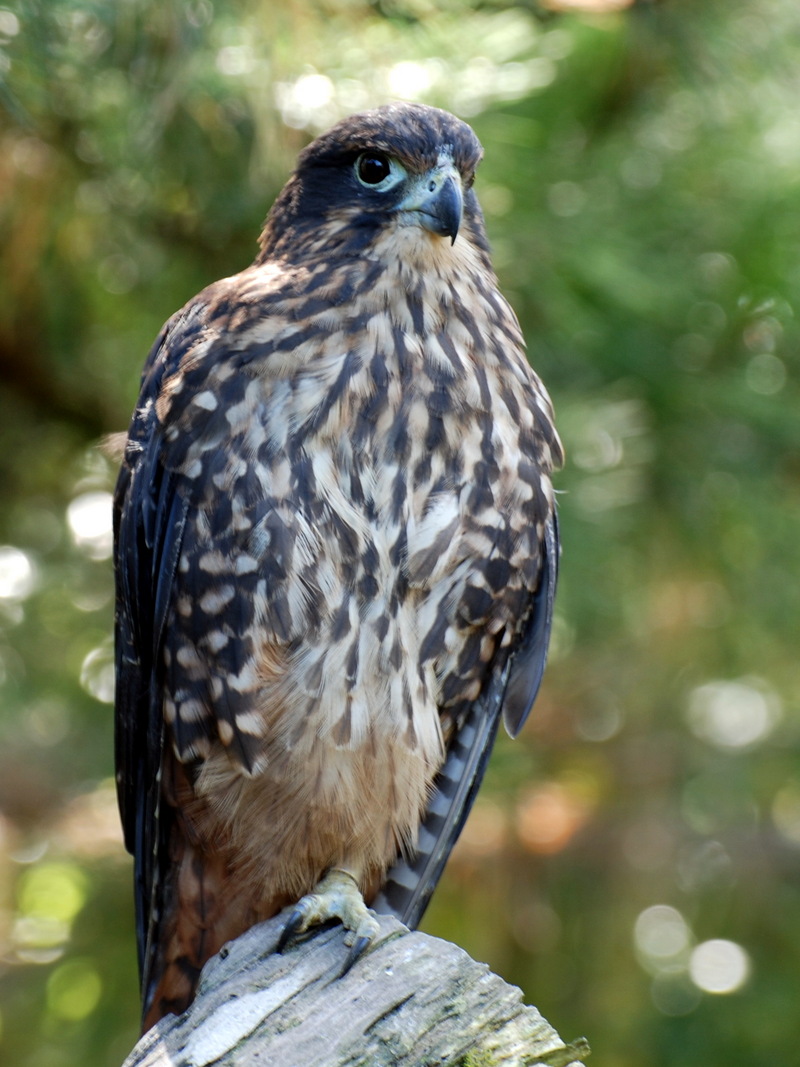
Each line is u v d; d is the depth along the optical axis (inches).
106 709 377.7
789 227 338.6
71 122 296.0
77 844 386.6
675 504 351.6
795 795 436.1
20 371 352.8
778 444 354.0
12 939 396.2
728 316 343.6
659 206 341.4
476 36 294.8
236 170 309.9
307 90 286.7
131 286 336.8
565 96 341.4
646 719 401.1
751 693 437.1
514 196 321.1
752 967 416.8
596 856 382.0
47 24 267.9
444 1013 180.4
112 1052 381.4
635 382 343.3
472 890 378.0
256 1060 177.5
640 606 361.4
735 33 326.0
